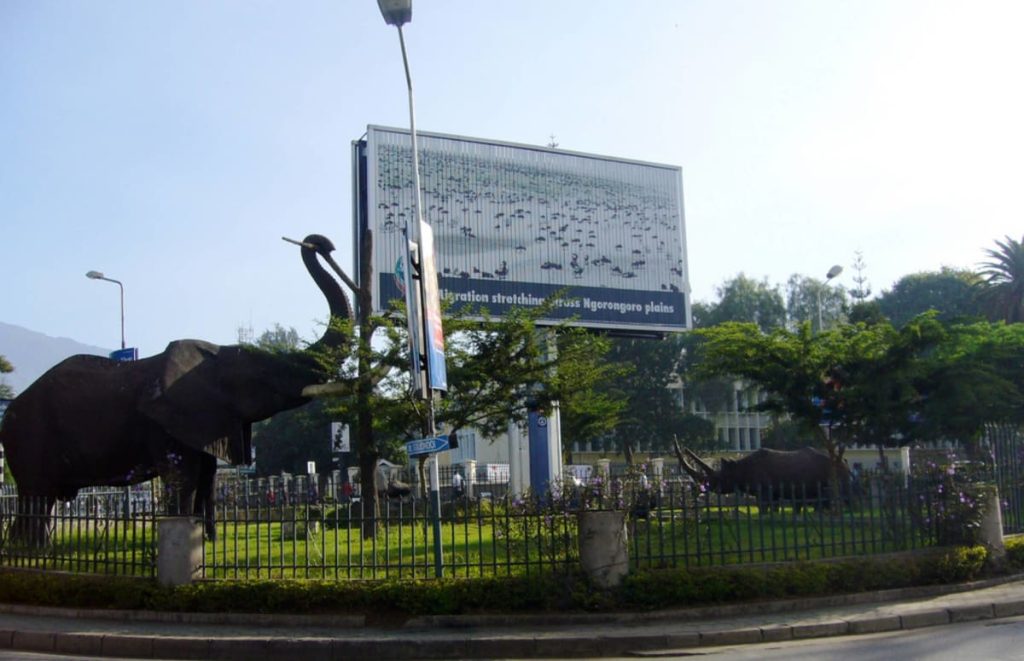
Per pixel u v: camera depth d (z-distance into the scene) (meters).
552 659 9.97
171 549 11.73
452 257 27.48
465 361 17.20
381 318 16.92
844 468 19.33
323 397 17.47
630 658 9.80
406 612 11.08
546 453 25.94
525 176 29.16
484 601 11.09
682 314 31.31
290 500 15.15
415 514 12.95
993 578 13.20
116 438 16.55
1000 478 15.13
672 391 57.81
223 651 10.21
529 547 11.98
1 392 47.31
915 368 17.77
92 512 13.87
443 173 27.83
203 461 16.97
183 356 16.67
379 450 20.36
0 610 12.27
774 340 18.22
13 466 17.02
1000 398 19.31
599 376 19.22
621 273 30.31
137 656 10.32
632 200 31.02
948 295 58.41
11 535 13.44
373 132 27.00
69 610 11.85
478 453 59.91
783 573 11.68
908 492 13.34
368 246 18.41
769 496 12.48
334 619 11.02
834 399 18.33
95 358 17.48
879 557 12.46
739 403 57.91
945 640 9.91
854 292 62.66
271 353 17.27
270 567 11.77
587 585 11.26
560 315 28.89
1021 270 44.44
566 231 29.55
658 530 12.59
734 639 10.34
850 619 10.87
